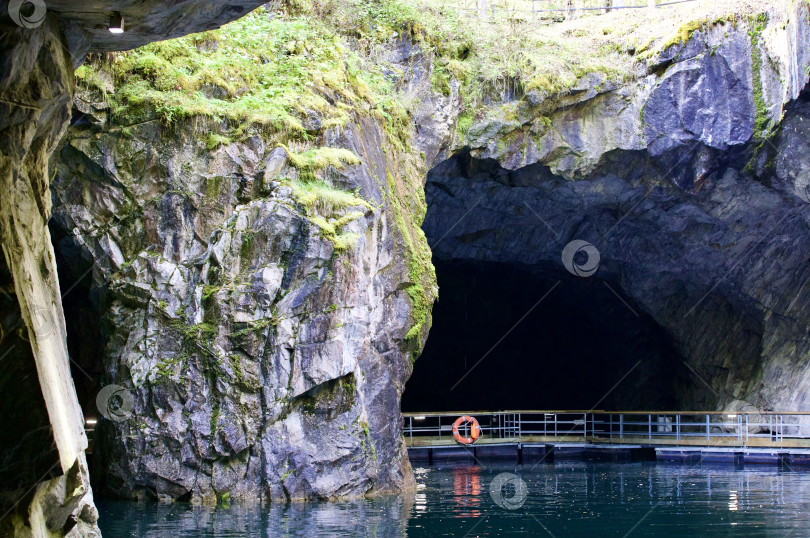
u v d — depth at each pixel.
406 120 15.32
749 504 11.75
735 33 16.88
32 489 5.32
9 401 5.16
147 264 11.70
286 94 12.67
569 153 17.20
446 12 16.98
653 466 17.12
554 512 11.03
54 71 5.99
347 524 9.68
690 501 12.06
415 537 9.08
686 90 16.95
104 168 11.75
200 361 11.46
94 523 7.18
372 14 15.93
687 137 16.98
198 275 11.70
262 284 11.55
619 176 17.86
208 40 12.82
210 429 11.31
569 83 16.89
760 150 17.06
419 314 13.39
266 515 10.19
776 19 16.73
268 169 11.90
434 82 16.14
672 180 17.62
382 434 12.49
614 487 13.66
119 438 11.48
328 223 11.89
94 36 6.66
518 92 16.86
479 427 17.47
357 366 12.13
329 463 11.66
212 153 11.86
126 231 11.82
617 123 17.25
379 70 15.41
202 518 9.92
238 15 6.72
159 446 11.33
